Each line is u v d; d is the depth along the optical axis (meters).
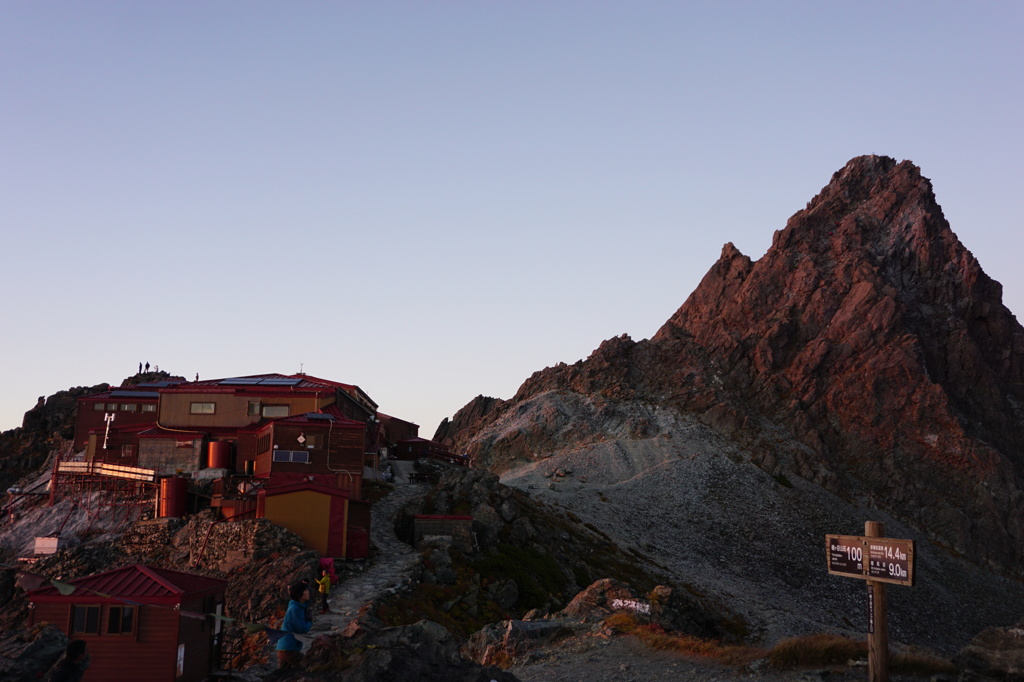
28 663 17.89
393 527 68.50
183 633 24.80
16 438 138.25
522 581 62.56
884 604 17.25
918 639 114.38
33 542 72.31
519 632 29.41
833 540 18.39
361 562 56.03
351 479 69.31
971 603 136.62
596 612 32.97
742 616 92.62
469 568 59.97
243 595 48.03
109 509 75.50
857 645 20.94
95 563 60.22
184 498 67.75
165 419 87.75
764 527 146.50
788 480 176.88
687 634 30.31
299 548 53.97
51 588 24.61
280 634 20.94
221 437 83.94
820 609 116.00
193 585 26.17
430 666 19.06
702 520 145.00
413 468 103.44
